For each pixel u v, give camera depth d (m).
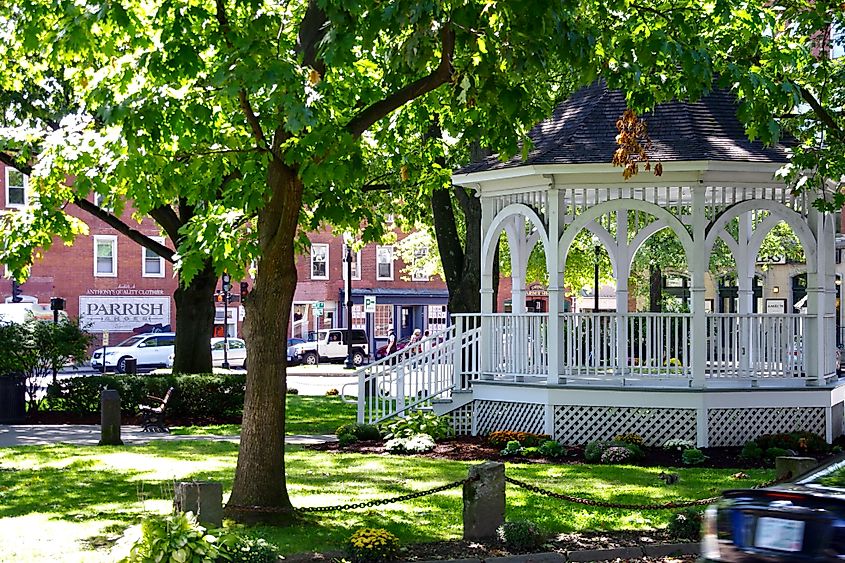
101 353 46.75
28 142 12.41
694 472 15.71
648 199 21.41
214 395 23.89
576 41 10.15
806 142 15.98
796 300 47.00
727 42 13.29
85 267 51.44
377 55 12.78
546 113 12.45
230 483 14.20
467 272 25.11
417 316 60.22
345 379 43.44
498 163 19.11
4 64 13.80
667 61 12.40
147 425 21.47
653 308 35.84
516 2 9.67
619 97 19.03
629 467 16.17
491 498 10.89
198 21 10.21
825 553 5.91
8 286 49.81
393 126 13.29
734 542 6.22
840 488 6.29
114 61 10.62
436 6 9.70
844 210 41.06
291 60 9.73
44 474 14.88
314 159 9.98
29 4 10.45
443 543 10.73
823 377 18.66
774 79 13.51
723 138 18.14
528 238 21.25
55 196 11.55
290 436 20.77
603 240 21.47
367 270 58.72
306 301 57.50
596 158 17.83
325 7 9.77
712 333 18.42
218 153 11.23
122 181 11.08
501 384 19.28
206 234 10.95
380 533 10.09
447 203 25.58
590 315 18.53
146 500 12.86
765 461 16.75
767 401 18.19
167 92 9.85
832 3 14.98
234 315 55.81
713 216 20.33
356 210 12.05
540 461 16.92
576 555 10.45
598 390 18.22
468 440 19.12
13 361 23.36
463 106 12.11
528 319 19.12
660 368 18.41
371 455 17.59
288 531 10.99
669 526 11.23
